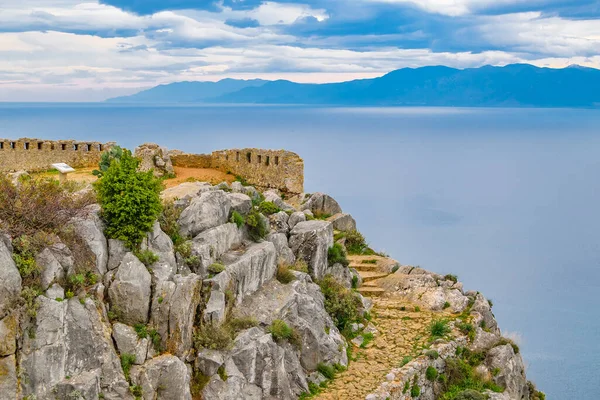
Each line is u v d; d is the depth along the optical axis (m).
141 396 22.55
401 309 36.03
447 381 30.50
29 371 20.83
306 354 28.03
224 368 24.80
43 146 47.69
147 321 24.28
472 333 33.34
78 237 24.14
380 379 28.14
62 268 22.80
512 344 34.16
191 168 51.75
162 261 25.75
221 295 26.22
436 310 36.03
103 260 24.53
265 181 48.97
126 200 25.12
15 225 23.03
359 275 39.28
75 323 22.06
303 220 36.56
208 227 29.23
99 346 22.39
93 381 21.59
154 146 48.03
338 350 29.45
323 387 27.47
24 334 21.06
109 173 25.80
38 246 22.70
